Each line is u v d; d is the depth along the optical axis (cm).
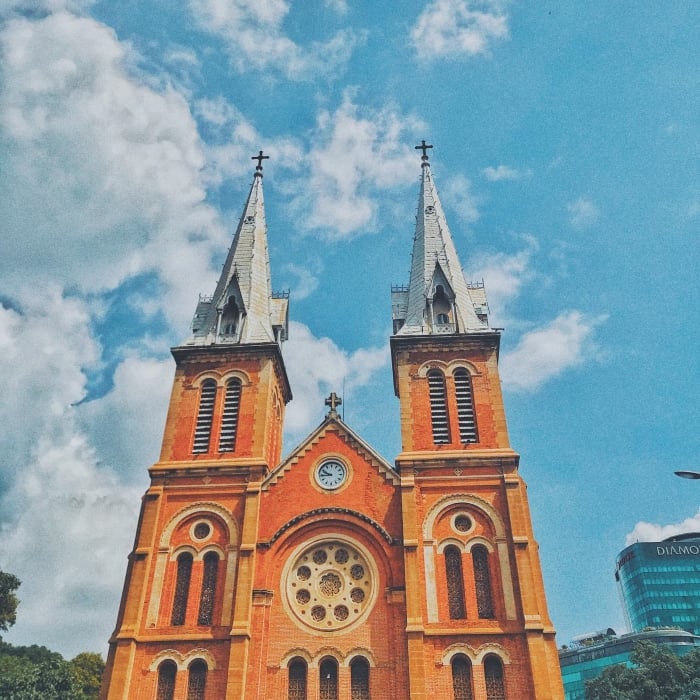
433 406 4222
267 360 4428
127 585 3700
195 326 4784
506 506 3781
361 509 3825
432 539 3703
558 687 3297
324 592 3641
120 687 3322
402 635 3419
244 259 5088
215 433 4172
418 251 5106
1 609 6831
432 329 4538
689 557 14125
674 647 10606
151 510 3875
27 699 4650
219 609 3569
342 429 4119
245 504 3850
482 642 3388
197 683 3391
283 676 3394
